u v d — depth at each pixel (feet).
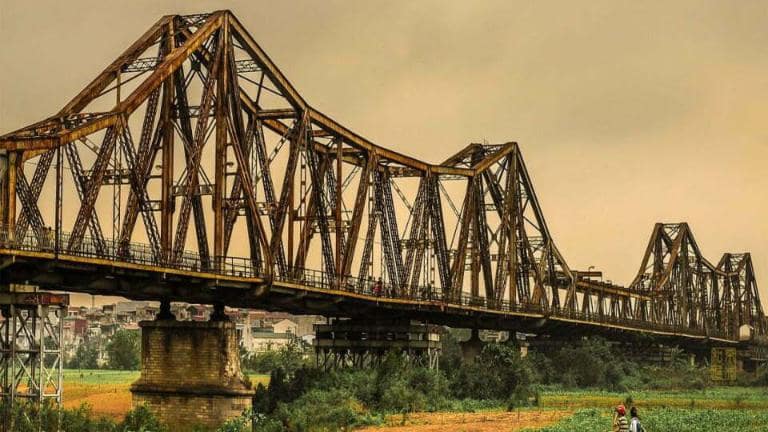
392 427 259.39
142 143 241.76
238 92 269.85
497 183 442.91
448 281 385.70
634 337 574.56
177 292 236.43
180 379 250.98
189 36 264.31
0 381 198.59
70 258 191.62
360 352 337.31
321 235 304.91
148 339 254.68
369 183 333.83
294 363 565.53
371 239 338.95
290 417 266.16
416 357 342.23
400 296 336.90
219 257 253.24
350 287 306.96
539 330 489.26
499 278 428.56
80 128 205.16
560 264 504.43
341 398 288.30
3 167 189.88
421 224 372.38
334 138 320.29
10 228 188.34
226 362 248.93
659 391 456.86
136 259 213.87
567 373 459.73
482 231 423.64
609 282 587.68
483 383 356.38
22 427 191.52
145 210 233.55
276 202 282.97
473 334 413.59
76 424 204.85
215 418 245.65
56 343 203.21
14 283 194.80
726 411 308.81
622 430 185.57
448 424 262.67
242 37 269.44
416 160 368.07
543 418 276.82
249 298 258.78
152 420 231.09
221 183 257.75
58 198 193.57
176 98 262.06
